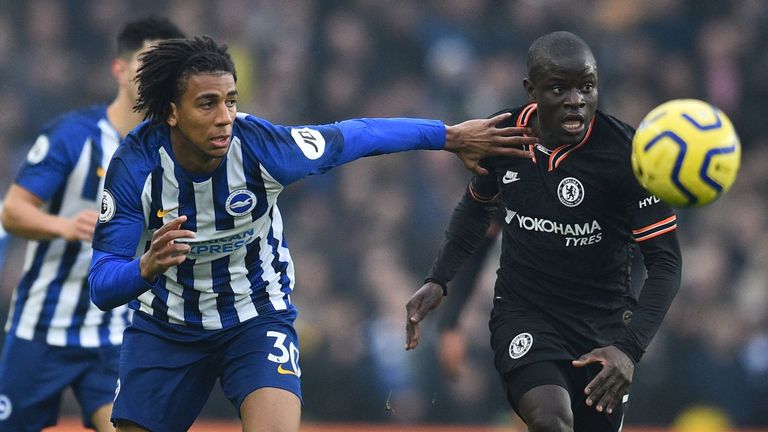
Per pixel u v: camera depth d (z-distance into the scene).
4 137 41.25
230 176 15.56
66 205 20.86
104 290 14.85
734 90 43.44
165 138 15.48
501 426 34.72
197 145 15.16
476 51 43.97
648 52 43.38
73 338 20.72
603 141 16.47
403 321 36.75
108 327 20.86
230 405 35.12
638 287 20.62
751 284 38.59
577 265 17.00
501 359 17.25
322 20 44.88
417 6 45.06
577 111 15.95
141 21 20.91
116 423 16.47
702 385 36.28
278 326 16.59
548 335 17.08
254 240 16.27
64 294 20.70
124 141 15.69
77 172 20.77
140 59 15.45
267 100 42.94
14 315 21.06
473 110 42.56
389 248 38.94
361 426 34.84
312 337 36.41
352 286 38.12
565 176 16.58
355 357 36.09
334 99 42.91
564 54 15.91
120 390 16.45
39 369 20.75
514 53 44.06
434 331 36.00
